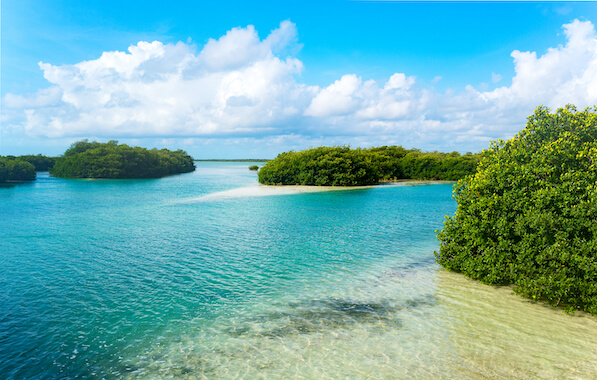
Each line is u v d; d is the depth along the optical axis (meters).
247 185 53.69
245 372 6.23
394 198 35.16
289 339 7.46
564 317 8.45
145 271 12.10
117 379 6.07
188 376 6.12
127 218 22.83
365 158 56.75
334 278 11.41
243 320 8.42
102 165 73.00
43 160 102.38
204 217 23.19
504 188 10.59
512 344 7.13
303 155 55.50
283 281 11.13
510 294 9.99
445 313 8.73
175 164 101.62
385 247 15.37
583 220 8.38
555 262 8.73
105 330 7.89
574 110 10.58
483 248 10.68
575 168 9.32
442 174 67.81
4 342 7.32
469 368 6.25
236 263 13.03
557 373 6.06
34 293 10.05
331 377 6.03
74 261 13.25
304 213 24.97
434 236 17.50
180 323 8.24
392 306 9.20
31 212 25.61
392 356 6.72
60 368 6.41
